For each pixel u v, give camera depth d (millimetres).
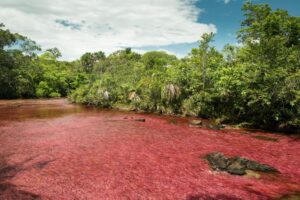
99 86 37594
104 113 28422
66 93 64438
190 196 7910
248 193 8156
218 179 9281
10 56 48219
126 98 33219
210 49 28297
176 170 10148
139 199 7676
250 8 30141
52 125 20328
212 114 24141
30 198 7566
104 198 7691
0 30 42875
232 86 20578
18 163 10766
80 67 79500
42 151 12617
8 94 53031
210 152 12758
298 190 8422
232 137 16375
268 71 18688
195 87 25328
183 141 15078
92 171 9930
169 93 26375
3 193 7875
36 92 57062
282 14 27281
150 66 52375
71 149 13039
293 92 17562
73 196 7777
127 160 11344
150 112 28875
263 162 11289
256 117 20297
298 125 18156
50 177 9266
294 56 19281
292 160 11594
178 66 29828
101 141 14867
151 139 15508
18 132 17344
